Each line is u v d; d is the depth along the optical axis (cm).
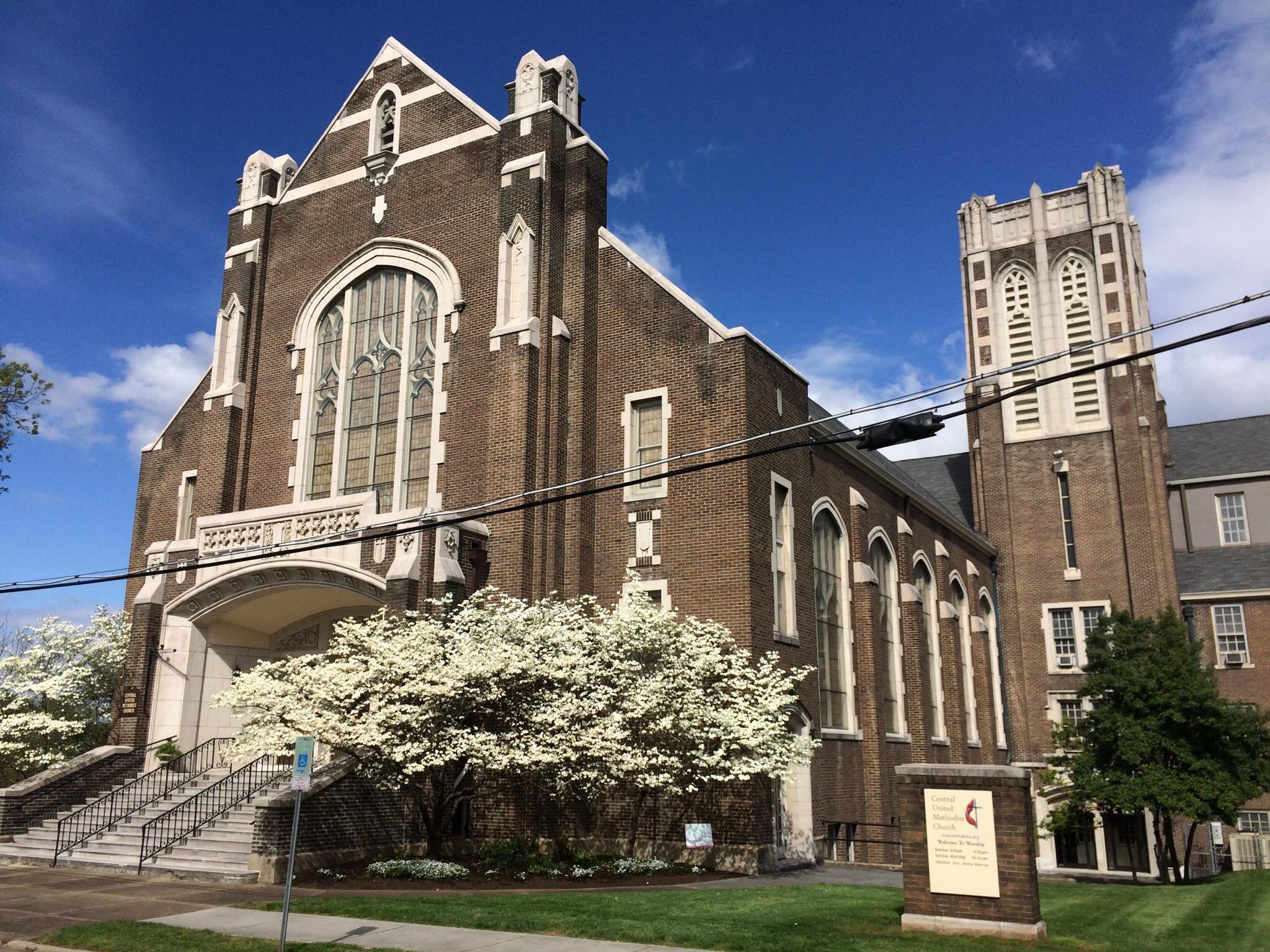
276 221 3039
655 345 2433
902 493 3291
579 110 2712
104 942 1261
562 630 1958
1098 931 1303
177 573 2548
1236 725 2772
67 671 2634
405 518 2173
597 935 1261
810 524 2573
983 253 4650
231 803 2077
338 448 2720
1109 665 2945
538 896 1583
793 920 1348
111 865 1919
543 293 2461
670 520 2312
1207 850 3606
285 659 2288
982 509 4397
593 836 2158
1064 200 4547
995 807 1274
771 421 2417
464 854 2069
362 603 2528
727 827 2048
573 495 1656
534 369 2398
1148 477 4100
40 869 1961
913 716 3056
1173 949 1188
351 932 1307
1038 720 4094
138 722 2453
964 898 1270
